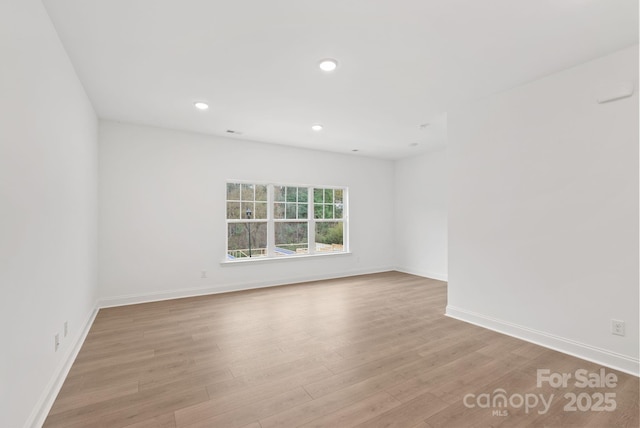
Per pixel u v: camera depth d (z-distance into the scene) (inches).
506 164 119.9
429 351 105.8
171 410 73.3
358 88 119.1
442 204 226.5
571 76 102.2
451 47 90.7
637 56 88.4
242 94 125.0
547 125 108.0
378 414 71.9
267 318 140.9
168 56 95.5
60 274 86.6
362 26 80.6
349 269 242.8
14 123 57.7
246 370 92.7
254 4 72.1
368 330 126.0
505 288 121.0
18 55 59.1
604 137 94.7
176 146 175.9
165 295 172.2
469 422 69.1
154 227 169.5
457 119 138.3
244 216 202.2
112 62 98.7
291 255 217.8
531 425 68.1
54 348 81.1
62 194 88.3
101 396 79.0
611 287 93.6
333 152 234.8
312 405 75.3
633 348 89.4
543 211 109.0
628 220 90.3
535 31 82.6
